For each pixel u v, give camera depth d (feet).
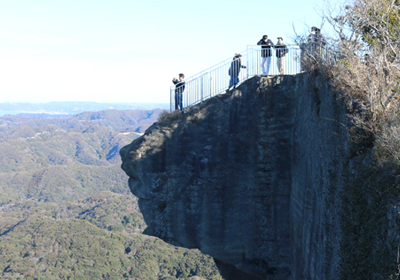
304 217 33.30
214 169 40.96
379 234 20.42
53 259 369.71
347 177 23.93
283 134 38.86
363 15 29.63
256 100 39.47
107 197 633.20
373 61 27.91
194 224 41.34
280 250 39.70
